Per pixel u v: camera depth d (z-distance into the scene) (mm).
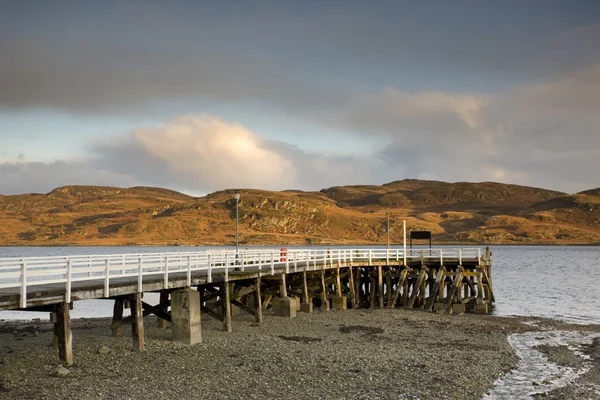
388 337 33969
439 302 49969
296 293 42500
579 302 61375
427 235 54625
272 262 37344
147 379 21062
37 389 19094
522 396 22281
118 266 23453
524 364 28172
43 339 30000
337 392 21000
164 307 30094
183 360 24094
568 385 24266
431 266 52781
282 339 30797
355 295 51375
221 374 22375
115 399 18562
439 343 32750
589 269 123312
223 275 31750
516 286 81062
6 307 18719
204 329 32312
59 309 21562
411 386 22375
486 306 49219
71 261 21188
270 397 19906
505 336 36656
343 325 37531
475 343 33312
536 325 42188
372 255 56562
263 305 42000
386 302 53719
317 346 29359
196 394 19688
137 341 25062
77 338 28844
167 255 29656
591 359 29906
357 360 26141
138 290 24594
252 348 27391
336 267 47781
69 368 21703
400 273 52062
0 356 23844
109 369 22016
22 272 19188
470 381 23766
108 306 54375
